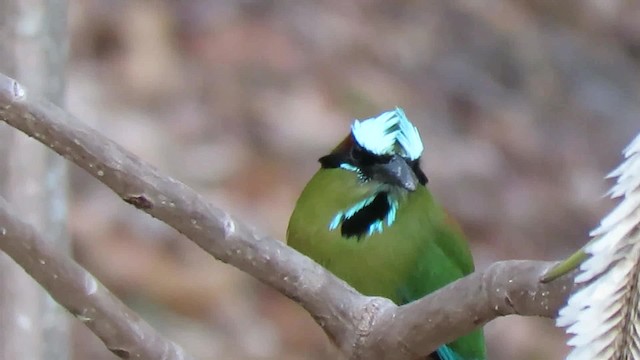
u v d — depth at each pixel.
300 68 15.52
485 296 3.55
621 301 2.15
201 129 13.95
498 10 18.83
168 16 15.34
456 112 16.56
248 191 13.37
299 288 4.06
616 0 20.25
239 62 15.20
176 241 12.44
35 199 6.85
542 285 3.36
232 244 3.98
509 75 17.91
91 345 11.41
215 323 11.93
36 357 6.96
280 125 14.44
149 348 4.01
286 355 11.94
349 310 4.05
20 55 6.77
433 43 17.52
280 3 16.50
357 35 16.67
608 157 17.20
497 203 15.41
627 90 18.86
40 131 3.69
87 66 14.16
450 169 15.45
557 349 13.31
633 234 2.13
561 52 18.77
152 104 14.09
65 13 6.97
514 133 16.64
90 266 11.85
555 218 15.68
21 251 3.82
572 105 17.88
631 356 2.14
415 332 3.85
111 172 3.78
